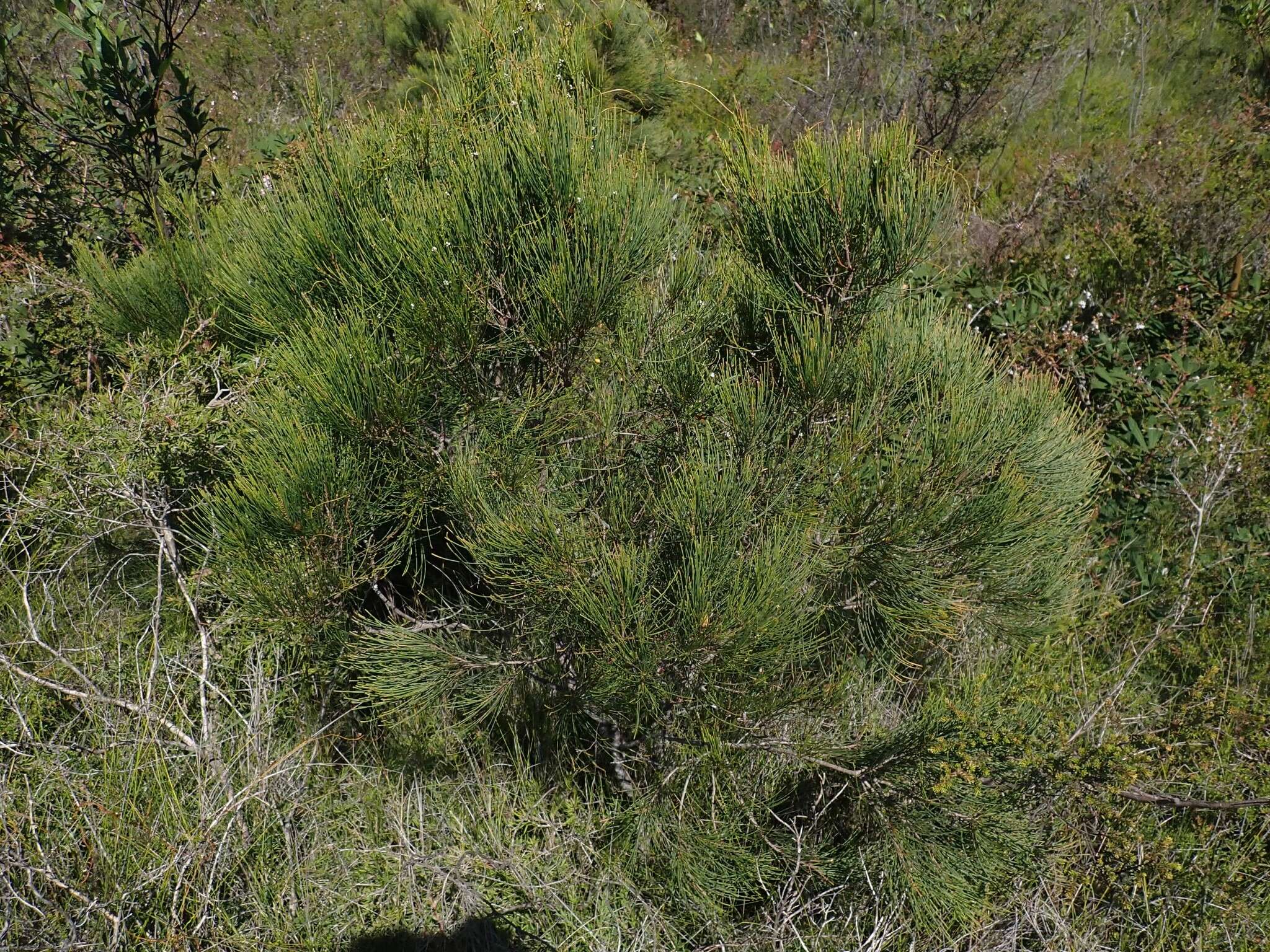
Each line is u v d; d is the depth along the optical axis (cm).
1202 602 347
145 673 283
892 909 249
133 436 276
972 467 245
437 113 272
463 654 254
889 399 258
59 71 477
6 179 389
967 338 306
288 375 253
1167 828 271
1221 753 274
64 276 356
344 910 251
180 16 743
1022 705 267
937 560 252
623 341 259
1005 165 671
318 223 256
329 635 262
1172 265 454
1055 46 729
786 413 260
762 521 242
